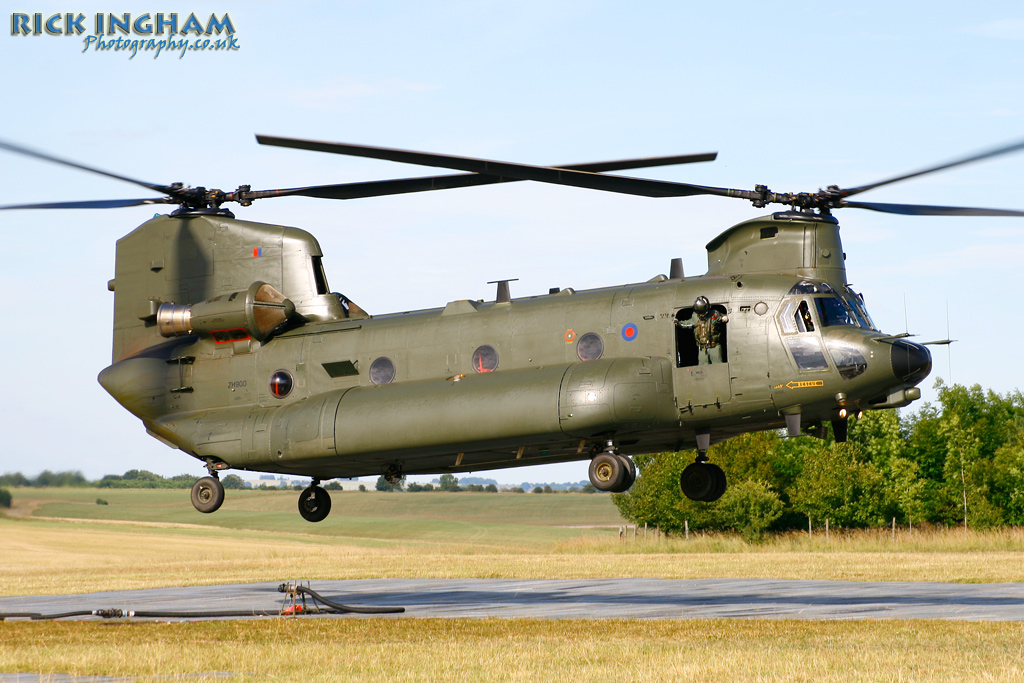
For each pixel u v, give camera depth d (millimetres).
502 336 51469
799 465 158250
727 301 48438
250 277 58125
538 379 48844
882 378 46500
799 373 46969
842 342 46812
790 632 41688
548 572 84438
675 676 31516
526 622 47062
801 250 49344
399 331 54094
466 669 33562
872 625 43344
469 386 50281
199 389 57469
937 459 147625
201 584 79938
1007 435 149250
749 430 51125
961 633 40000
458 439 49562
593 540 137375
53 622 51406
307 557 125188
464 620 48562
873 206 49750
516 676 31875
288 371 55688
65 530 174625
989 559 89688
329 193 54500
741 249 50656
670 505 146500
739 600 57188
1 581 86812
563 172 45938
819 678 30688
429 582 77312
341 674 33219
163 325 57438
